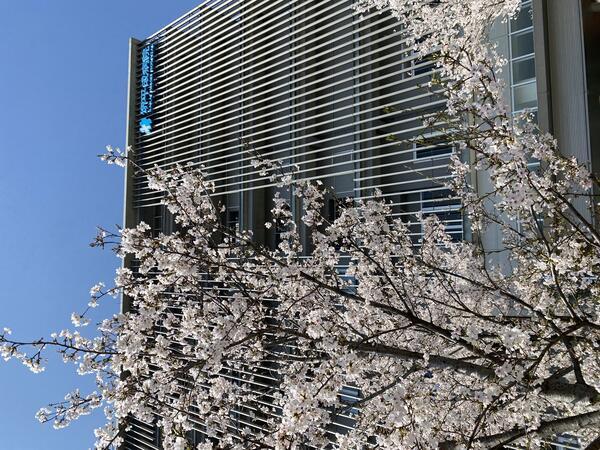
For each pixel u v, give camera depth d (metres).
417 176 13.30
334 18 15.37
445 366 5.15
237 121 17.88
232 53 17.53
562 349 6.45
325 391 4.42
